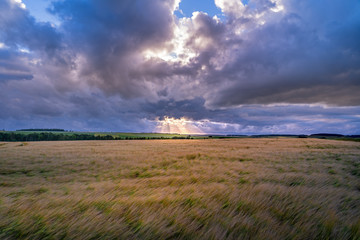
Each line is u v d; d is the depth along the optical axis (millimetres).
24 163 13312
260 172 8336
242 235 2541
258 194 4094
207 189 4664
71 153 20203
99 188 5543
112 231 2568
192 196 4051
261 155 16062
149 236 2523
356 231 2625
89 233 2520
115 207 3314
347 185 5680
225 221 2859
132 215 3035
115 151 22484
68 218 2879
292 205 3494
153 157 16422
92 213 3025
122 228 2660
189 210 3293
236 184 5891
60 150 24094
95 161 14227
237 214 3184
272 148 24625
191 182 6641
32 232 2533
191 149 24500
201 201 3723
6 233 2473
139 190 5078
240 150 21766
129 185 5891
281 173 7883
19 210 3143
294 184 5891
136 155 17969
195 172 8820
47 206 3434
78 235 2482
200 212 3193
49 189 5922
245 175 7676
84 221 2715
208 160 13938
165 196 4059
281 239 2488
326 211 3236
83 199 3848
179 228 2686
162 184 6367
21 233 2498
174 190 4855
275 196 4000
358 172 8102
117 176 9383
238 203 3611
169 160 14117
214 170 9211
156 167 11711
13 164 12891
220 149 24031
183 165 11742
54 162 13797
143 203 3527
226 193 4219
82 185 6535
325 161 12125
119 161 14289
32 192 5594
